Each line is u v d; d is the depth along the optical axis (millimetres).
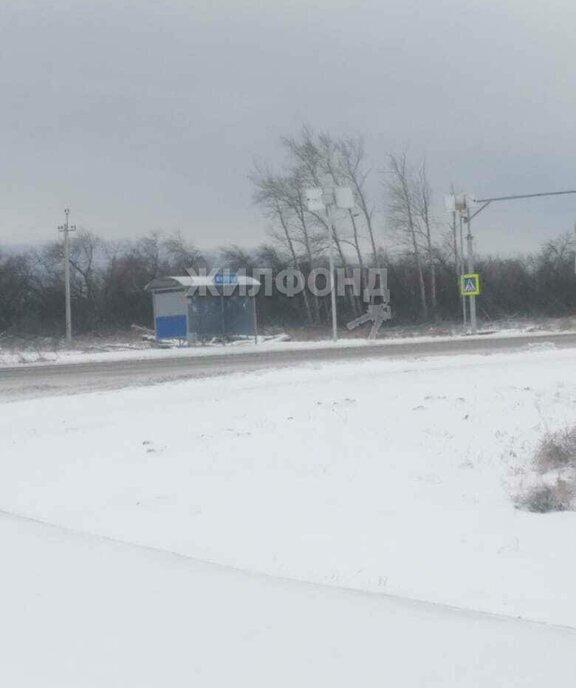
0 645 6082
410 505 11875
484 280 77750
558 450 14070
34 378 29703
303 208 71500
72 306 73188
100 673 5562
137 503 12211
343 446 15609
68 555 8789
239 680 5441
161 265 77250
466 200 53000
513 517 11203
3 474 14469
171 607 6961
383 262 75812
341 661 5750
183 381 26531
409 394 21453
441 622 6641
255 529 10797
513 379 23984
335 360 33125
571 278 79438
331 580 8734
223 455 15109
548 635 6363
